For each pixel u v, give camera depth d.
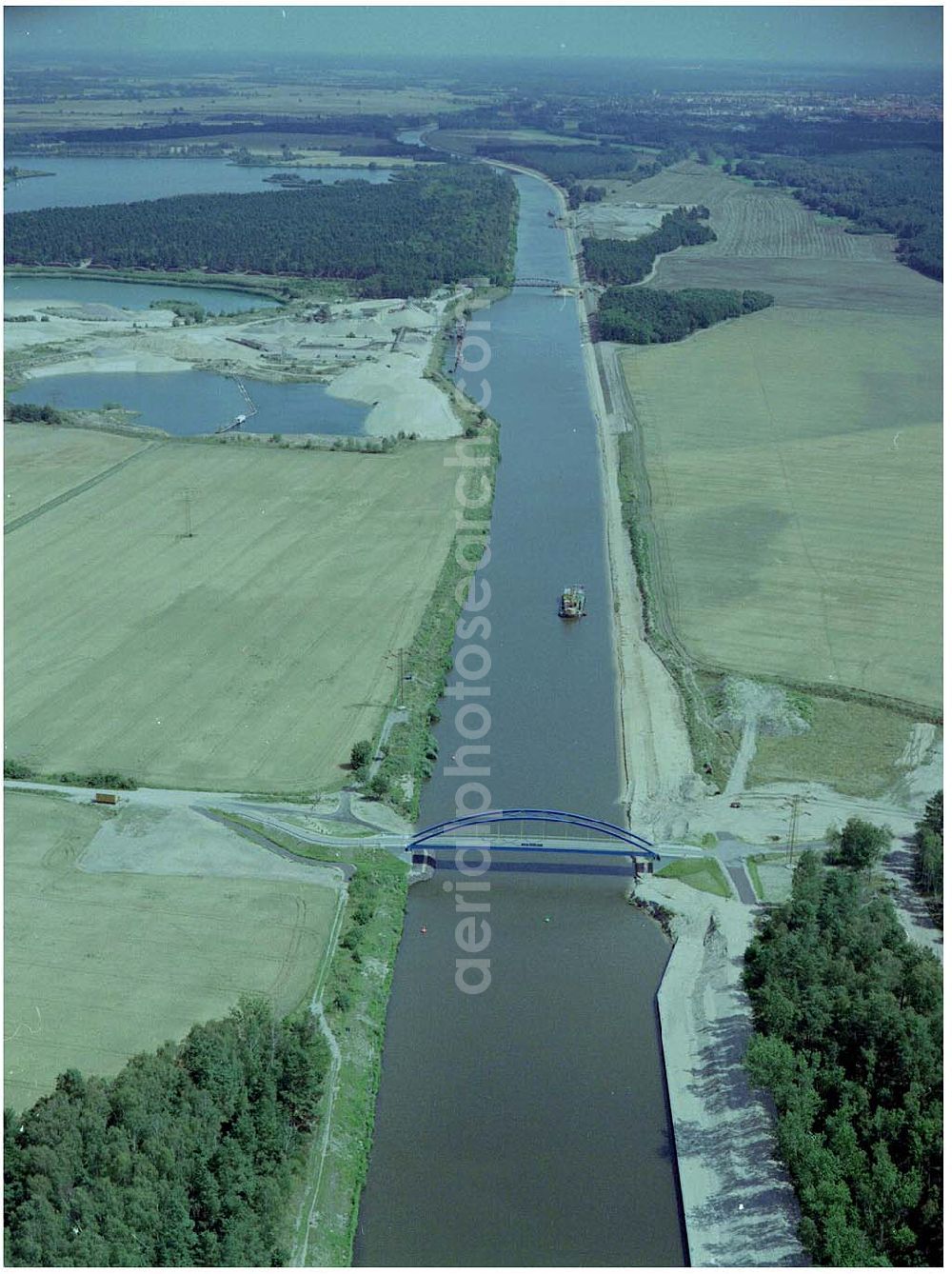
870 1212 149.00
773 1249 152.75
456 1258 153.75
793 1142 156.75
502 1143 169.62
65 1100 158.12
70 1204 145.75
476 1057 184.25
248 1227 148.88
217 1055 167.50
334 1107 171.50
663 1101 176.88
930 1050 165.50
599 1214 159.75
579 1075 181.25
